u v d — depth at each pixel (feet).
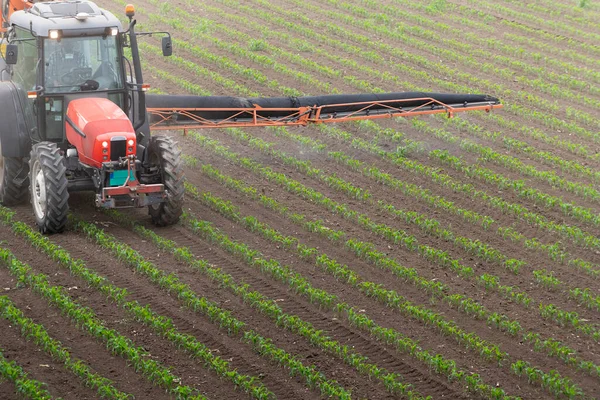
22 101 54.95
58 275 48.06
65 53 52.70
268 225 56.80
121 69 54.13
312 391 38.60
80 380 38.42
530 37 107.34
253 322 44.27
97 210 57.72
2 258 48.75
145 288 47.21
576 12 118.42
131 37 54.03
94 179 52.65
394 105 64.90
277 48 99.35
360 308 46.44
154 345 41.60
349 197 62.59
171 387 37.73
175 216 54.54
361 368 40.06
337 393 37.47
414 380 39.91
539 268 52.54
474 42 104.99
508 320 45.80
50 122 53.78
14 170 55.88
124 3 115.55
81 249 51.47
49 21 52.29
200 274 49.34
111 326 43.04
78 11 54.54
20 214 56.59
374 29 107.65
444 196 63.52
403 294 48.34
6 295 45.52
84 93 53.47
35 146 52.85
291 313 45.44
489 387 38.81
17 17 54.90
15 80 56.70
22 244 51.88
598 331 44.86
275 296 47.29
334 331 43.96
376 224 57.52
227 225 56.44
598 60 99.40
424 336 43.80
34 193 53.57
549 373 40.34
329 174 66.69
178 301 46.09
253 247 53.31
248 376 39.32
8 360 39.55
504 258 52.95
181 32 105.29
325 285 48.88
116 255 50.88
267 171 65.36
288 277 48.70
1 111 54.08
